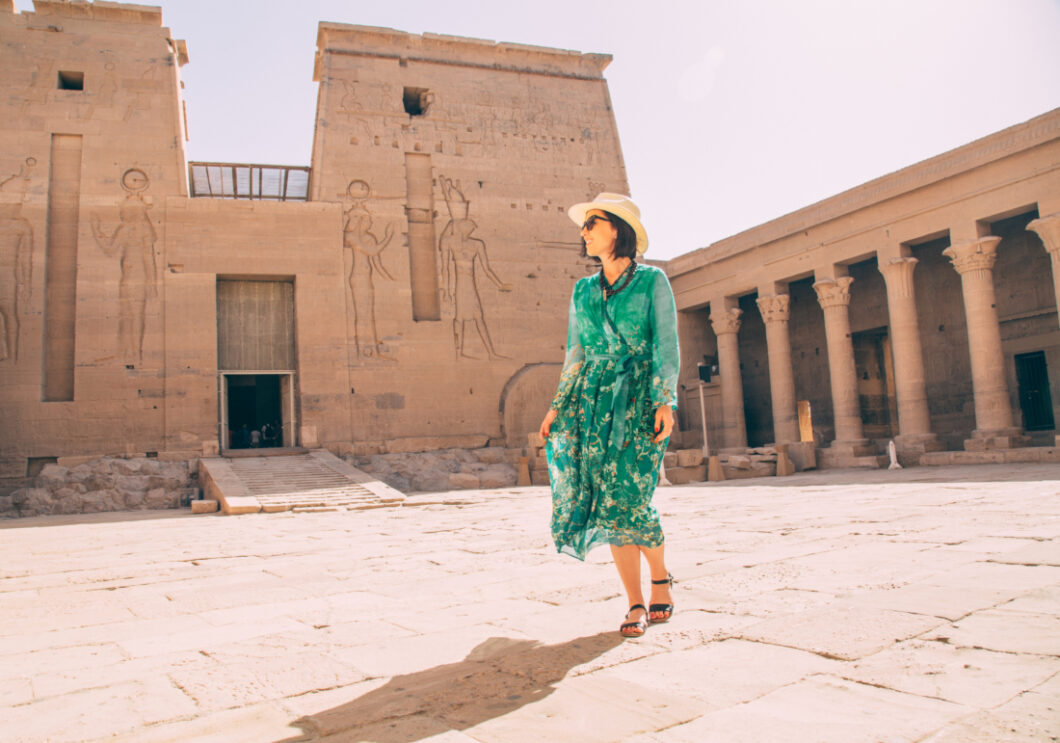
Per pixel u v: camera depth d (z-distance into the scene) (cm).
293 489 1962
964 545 525
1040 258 2441
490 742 202
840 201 2570
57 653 349
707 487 1991
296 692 260
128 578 638
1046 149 2050
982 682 229
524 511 1277
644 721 212
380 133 2936
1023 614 312
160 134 2662
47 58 2625
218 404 2605
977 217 2206
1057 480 1250
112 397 2462
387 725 221
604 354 342
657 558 340
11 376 2395
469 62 3145
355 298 2767
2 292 2431
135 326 2520
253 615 425
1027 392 2509
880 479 1762
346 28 2978
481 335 2909
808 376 3169
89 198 2556
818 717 207
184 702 254
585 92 3309
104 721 238
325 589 514
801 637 297
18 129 2541
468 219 2984
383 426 2725
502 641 321
